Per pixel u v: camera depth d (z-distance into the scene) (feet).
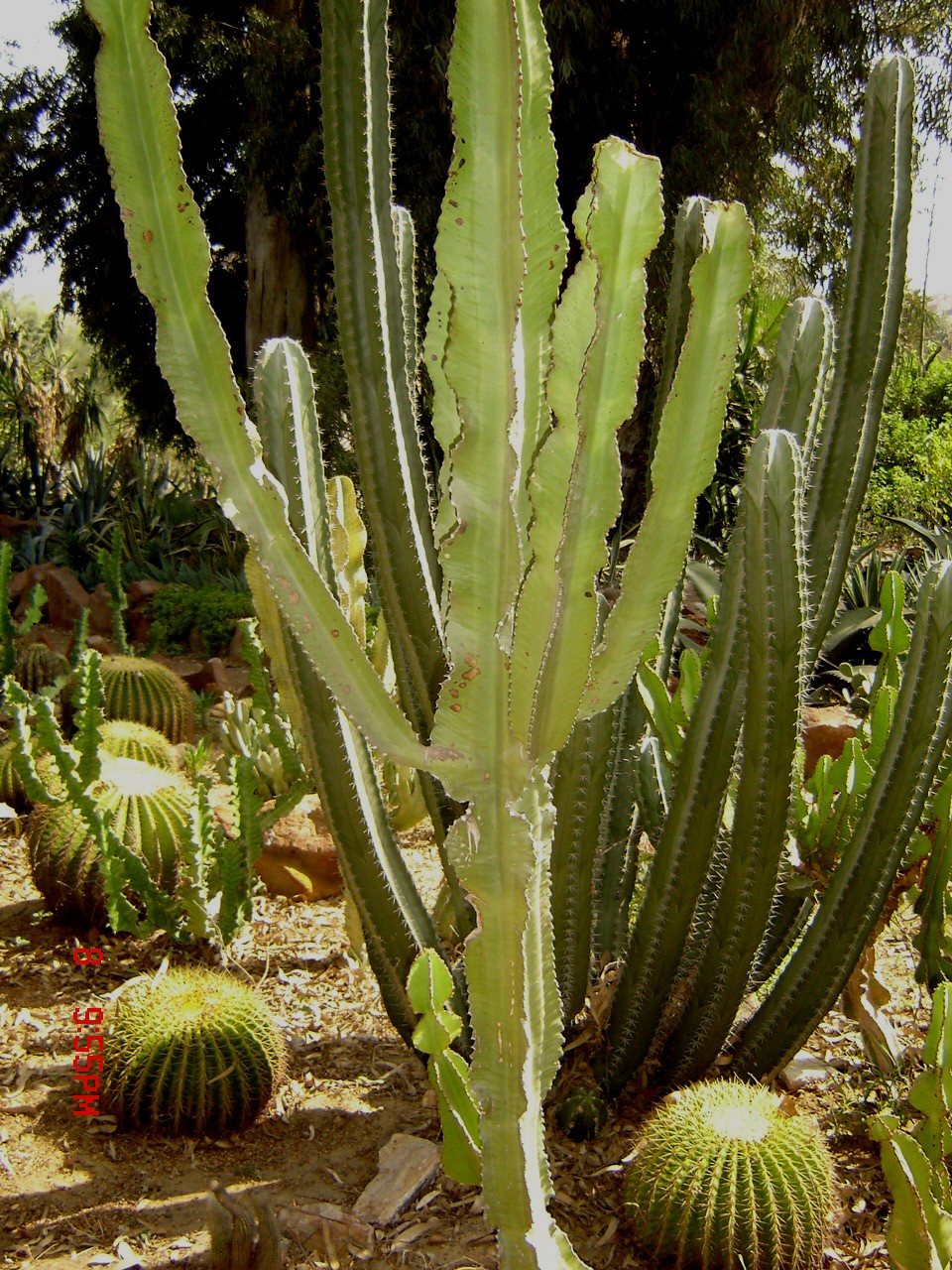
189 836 10.53
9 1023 9.83
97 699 10.93
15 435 44.73
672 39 33.68
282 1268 7.09
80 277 46.93
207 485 39.29
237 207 45.24
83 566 33.40
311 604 3.55
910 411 51.34
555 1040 4.26
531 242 3.46
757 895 7.83
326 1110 8.94
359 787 7.64
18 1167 8.05
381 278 6.66
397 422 7.00
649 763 9.45
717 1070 8.97
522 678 3.67
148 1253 7.21
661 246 31.76
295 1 37.35
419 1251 7.35
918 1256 6.24
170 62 36.94
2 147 43.70
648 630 3.84
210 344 3.36
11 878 12.76
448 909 10.46
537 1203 4.18
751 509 6.92
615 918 9.53
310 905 12.57
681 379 3.69
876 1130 6.47
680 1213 7.04
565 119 34.22
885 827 8.01
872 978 9.48
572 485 3.49
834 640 21.18
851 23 34.60
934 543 24.49
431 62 31.42
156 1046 8.41
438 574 7.45
